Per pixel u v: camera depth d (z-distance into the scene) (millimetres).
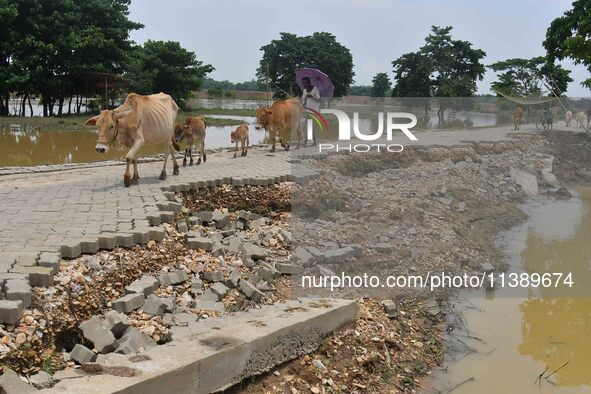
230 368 4316
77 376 3936
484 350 5512
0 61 31156
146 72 38719
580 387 4988
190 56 41438
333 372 4938
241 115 41906
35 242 5773
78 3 33188
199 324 5176
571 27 22891
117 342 4629
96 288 5336
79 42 31188
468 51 31500
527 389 4965
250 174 10516
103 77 32812
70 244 5625
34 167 11727
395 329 5684
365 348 5301
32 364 4195
